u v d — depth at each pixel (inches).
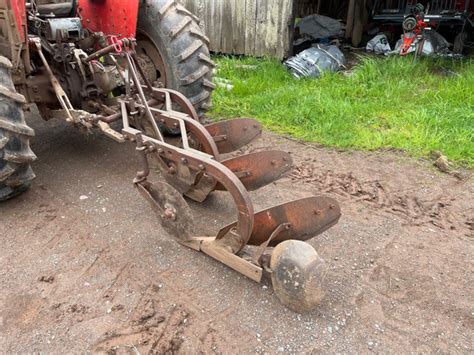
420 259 102.3
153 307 86.4
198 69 144.1
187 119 109.7
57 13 146.4
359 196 129.0
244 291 90.5
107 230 110.2
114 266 97.7
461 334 82.4
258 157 107.7
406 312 87.1
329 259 101.3
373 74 228.1
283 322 83.5
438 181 137.5
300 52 281.7
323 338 80.4
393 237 110.2
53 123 173.8
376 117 184.9
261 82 229.3
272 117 186.5
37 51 129.1
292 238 92.4
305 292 78.8
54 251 102.3
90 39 138.2
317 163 148.9
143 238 107.0
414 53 260.4
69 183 131.9
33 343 78.5
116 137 108.9
